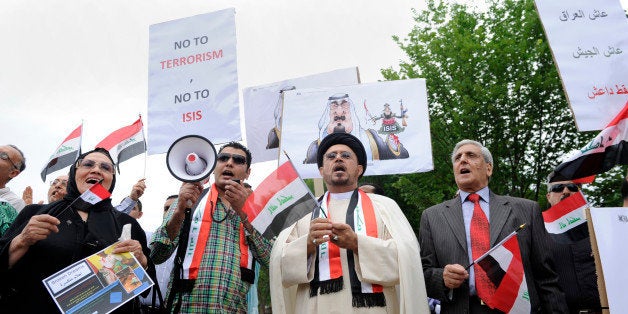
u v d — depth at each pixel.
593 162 4.42
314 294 3.61
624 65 4.96
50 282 3.12
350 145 4.23
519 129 15.16
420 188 16.20
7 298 3.31
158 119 6.04
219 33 6.13
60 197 5.50
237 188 3.94
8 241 3.36
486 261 3.77
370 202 4.05
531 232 4.00
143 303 5.45
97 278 3.23
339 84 6.76
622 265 3.50
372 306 3.50
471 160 4.31
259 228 3.69
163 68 6.18
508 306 3.67
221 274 3.98
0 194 5.30
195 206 4.34
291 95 6.27
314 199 3.74
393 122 5.98
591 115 4.79
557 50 5.00
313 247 3.71
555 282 3.87
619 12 5.11
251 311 4.57
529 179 15.89
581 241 4.88
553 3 5.14
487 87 15.50
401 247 3.63
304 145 6.05
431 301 5.40
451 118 16.12
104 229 3.70
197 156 3.90
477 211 4.16
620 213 3.63
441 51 16.41
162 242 4.11
